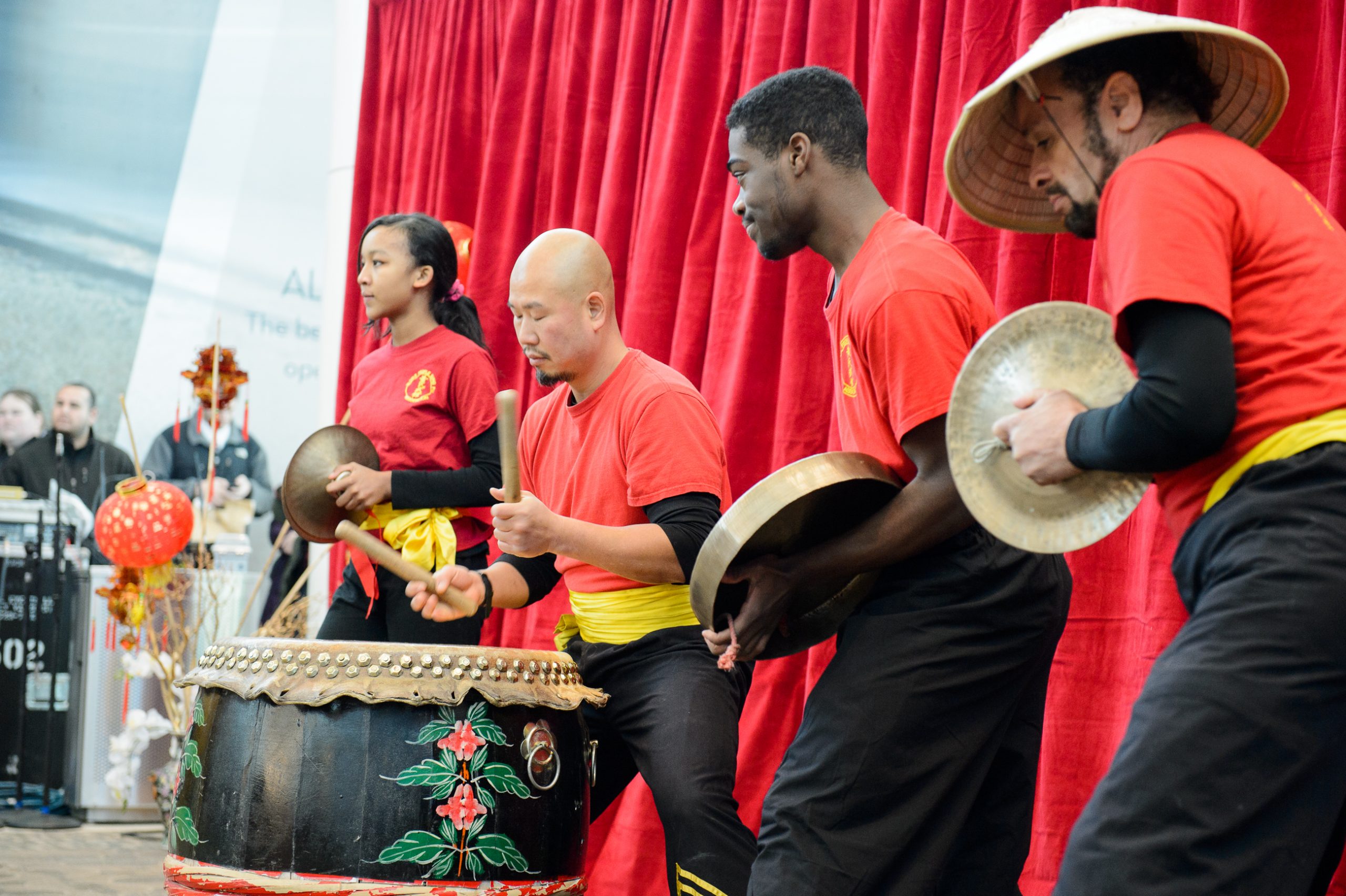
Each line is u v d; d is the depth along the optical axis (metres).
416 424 2.33
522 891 1.52
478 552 2.35
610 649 1.89
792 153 1.59
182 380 6.38
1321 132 2.12
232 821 1.48
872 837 1.42
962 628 1.45
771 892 1.42
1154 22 1.17
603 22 3.49
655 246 3.14
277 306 6.45
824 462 1.43
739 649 1.51
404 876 1.45
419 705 1.48
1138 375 1.13
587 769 1.70
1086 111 1.23
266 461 5.96
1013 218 1.48
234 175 6.48
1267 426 1.08
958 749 1.45
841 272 1.62
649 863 2.78
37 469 5.60
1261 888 0.99
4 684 4.21
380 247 2.41
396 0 4.29
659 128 3.25
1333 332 1.09
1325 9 2.12
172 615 3.85
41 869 3.03
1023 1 2.46
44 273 6.34
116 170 6.43
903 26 2.74
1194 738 1.00
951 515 1.42
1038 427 1.16
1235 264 1.11
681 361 3.05
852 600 1.59
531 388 3.55
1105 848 1.01
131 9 6.49
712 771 1.75
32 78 6.41
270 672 1.51
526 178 3.64
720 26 3.18
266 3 6.54
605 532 1.72
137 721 3.76
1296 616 1.01
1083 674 2.29
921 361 1.42
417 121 4.14
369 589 2.26
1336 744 1.01
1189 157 1.12
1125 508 1.21
